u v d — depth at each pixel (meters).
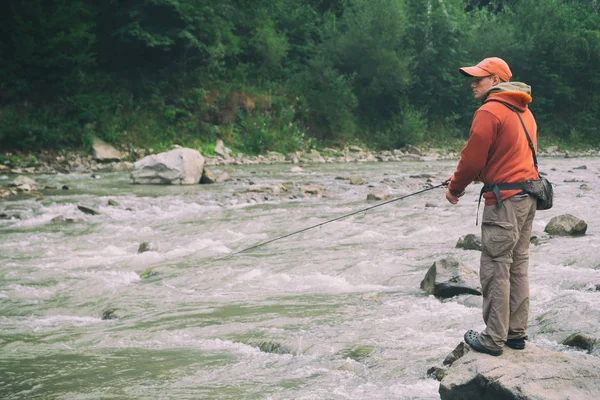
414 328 4.65
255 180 18.94
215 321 5.07
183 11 31.58
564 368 3.10
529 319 4.61
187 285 6.59
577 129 45.53
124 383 3.70
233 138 32.44
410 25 41.34
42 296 6.16
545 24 47.25
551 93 46.44
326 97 36.72
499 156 3.41
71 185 17.48
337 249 7.92
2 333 4.92
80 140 27.38
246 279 6.74
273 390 3.52
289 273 6.90
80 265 7.62
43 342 4.64
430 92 41.62
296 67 38.88
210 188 16.70
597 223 8.94
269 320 4.99
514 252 3.46
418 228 9.30
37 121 27.08
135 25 30.69
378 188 15.89
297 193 14.54
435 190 15.30
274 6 39.53
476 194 13.95
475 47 44.94
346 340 4.39
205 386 3.62
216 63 33.56
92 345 4.55
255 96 34.59
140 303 5.84
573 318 4.45
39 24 28.03
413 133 37.91
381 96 40.59
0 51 28.17
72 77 28.64
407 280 6.33
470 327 4.59
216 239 9.26
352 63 39.34
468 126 42.94
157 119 31.03
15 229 10.27
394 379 3.62
